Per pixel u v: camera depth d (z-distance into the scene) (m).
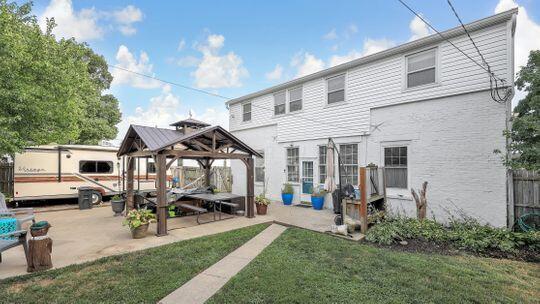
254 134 13.85
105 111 20.36
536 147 5.07
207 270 4.32
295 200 11.75
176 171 17.45
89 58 19.66
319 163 10.95
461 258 5.10
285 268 4.39
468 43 7.26
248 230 6.91
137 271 4.23
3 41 5.71
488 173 6.90
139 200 8.84
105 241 5.91
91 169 11.76
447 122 7.60
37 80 7.15
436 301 3.37
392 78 8.75
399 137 8.56
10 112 6.23
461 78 7.36
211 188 9.78
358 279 4.00
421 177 8.05
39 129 7.44
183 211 8.98
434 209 7.75
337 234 6.60
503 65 6.71
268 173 13.04
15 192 10.09
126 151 8.50
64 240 5.98
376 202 8.41
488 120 6.93
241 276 4.04
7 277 3.93
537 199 6.33
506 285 3.90
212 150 7.80
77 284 3.76
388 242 5.94
